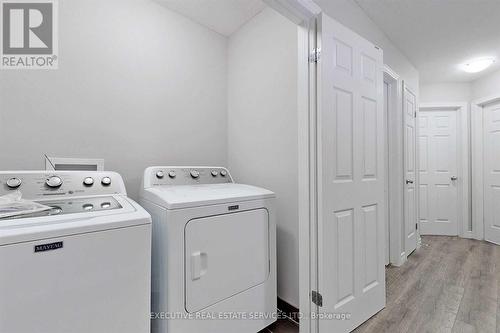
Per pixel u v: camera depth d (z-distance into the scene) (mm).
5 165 1394
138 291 990
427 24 2211
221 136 2367
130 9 1840
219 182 1893
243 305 1393
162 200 1215
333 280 1412
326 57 1384
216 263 1282
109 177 1406
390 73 2441
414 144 3102
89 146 1665
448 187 3721
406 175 2764
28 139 1459
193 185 1711
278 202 1839
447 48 2670
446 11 2025
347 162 1509
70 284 841
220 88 2367
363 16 1999
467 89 3611
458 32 2350
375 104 1746
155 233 1257
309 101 1428
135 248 981
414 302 1840
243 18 2127
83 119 1642
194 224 1211
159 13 1981
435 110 3789
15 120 1423
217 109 2342
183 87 2123
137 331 987
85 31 1649
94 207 1088
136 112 1870
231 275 1342
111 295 924
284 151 1797
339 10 1692
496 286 2074
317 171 1396
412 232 2965
